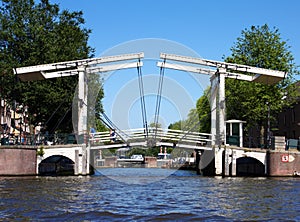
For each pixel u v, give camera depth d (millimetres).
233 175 33781
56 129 42344
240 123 37438
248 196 20391
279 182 28250
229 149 33906
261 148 36406
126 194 20969
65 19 42781
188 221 13938
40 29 39469
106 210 15766
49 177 31031
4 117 57906
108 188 23688
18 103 43062
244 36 45125
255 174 37625
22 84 38750
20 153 31797
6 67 38438
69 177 31422
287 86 43719
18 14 40312
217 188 24250
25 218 14156
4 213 14984
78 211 15484
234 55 45312
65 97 39156
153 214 15086
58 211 15469
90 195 20297
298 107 52219
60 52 40281
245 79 35500
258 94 42781
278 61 43594
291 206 17203
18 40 39562
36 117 41438
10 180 27922
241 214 15289
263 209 16406
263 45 43844
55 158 39625
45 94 38625
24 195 19859
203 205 17391
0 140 34344
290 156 34500
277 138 35031
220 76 34625
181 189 23656
